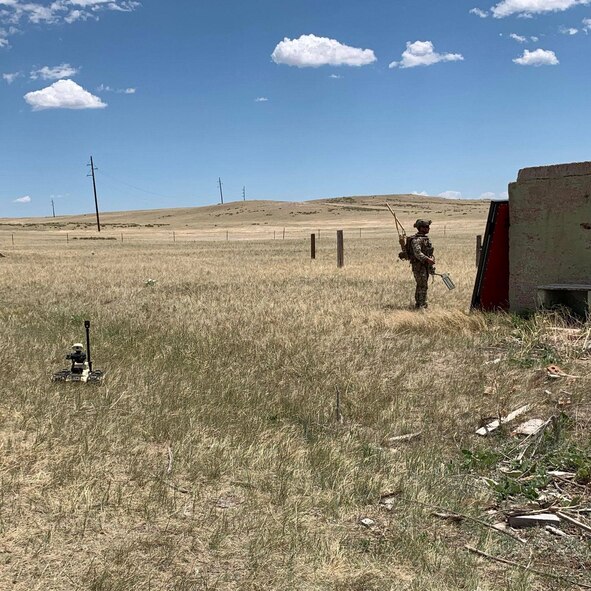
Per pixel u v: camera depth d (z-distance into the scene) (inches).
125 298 597.9
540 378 296.7
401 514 181.9
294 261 1063.0
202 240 2309.3
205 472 200.5
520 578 149.9
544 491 198.5
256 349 363.6
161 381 297.6
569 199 413.4
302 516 176.4
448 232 2765.7
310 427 248.1
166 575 145.8
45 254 1406.3
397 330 408.5
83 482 188.4
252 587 142.9
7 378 295.0
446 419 256.2
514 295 446.3
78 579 142.0
